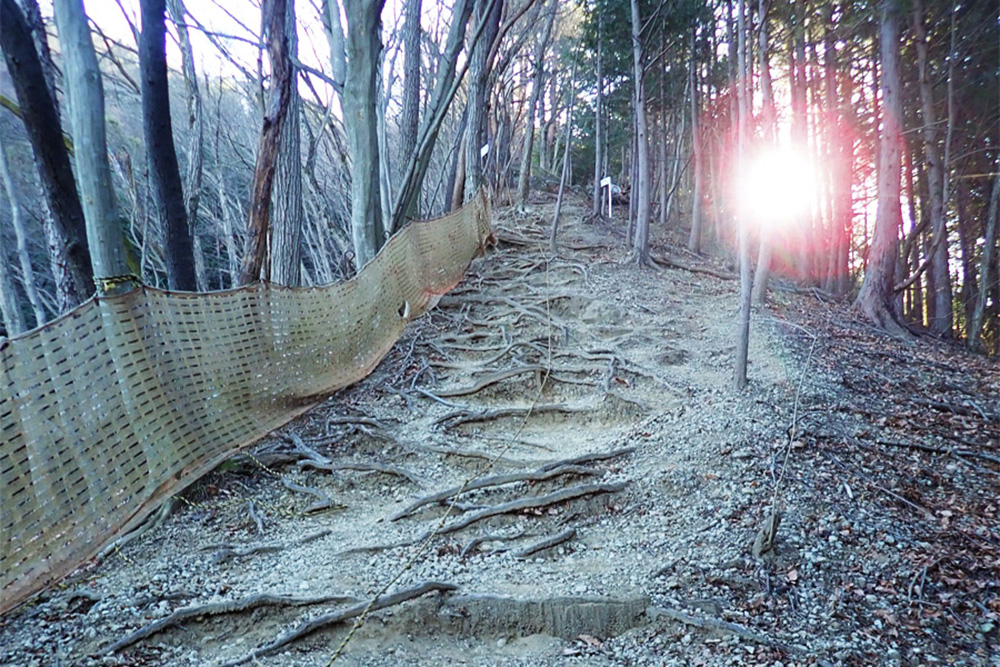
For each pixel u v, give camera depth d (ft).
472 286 31.99
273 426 15.75
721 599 10.21
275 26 16.62
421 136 28.02
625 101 62.59
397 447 16.52
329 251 52.16
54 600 10.21
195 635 9.71
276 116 16.90
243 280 17.29
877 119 42.01
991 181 42.93
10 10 11.50
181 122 51.16
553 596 10.24
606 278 32.63
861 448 14.98
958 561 11.05
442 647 9.75
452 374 22.13
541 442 16.98
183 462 12.40
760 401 17.38
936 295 42.68
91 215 12.34
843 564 10.97
